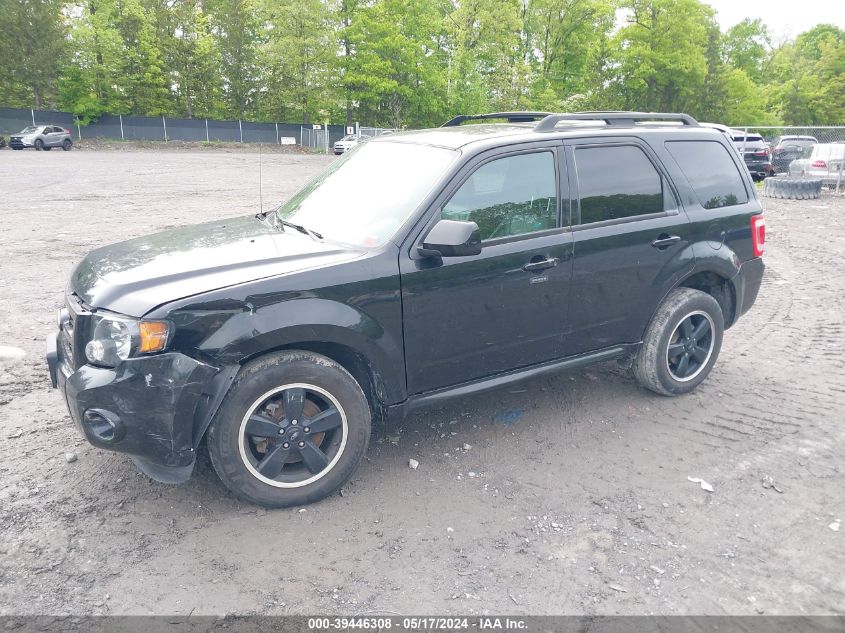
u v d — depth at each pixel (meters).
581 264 4.16
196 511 3.46
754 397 5.04
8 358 5.57
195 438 3.21
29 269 8.79
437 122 53.72
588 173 4.25
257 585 2.93
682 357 4.91
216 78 56.34
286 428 3.40
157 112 54.97
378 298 3.49
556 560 3.14
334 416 3.51
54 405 4.72
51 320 6.65
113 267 3.52
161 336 3.05
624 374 5.48
